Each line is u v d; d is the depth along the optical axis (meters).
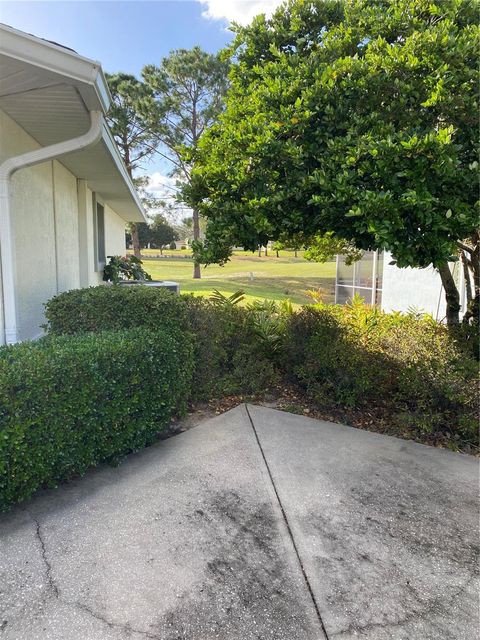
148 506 2.45
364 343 4.34
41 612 1.70
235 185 3.61
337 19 4.11
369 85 3.31
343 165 3.11
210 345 4.28
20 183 4.96
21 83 3.48
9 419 2.20
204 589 1.84
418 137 3.02
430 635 1.65
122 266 11.66
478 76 3.13
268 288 20.00
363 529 2.30
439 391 3.59
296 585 1.88
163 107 19.56
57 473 2.51
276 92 3.56
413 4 3.56
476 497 2.65
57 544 2.10
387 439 3.50
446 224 2.96
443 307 7.23
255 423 3.75
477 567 2.04
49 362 2.41
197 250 3.86
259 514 2.40
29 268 5.31
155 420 3.20
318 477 2.84
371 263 10.84
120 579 1.89
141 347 2.92
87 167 7.21
